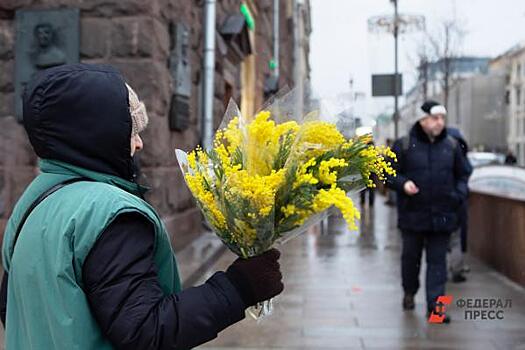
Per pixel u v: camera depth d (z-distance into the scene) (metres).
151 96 7.22
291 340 4.61
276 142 1.65
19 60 7.19
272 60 21.45
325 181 1.63
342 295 6.04
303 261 8.03
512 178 9.38
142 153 7.27
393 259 8.18
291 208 1.60
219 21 11.30
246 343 4.54
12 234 1.63
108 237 1.40
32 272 1.45
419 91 20.14
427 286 5.13
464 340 4.57
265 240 1.62
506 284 6.41
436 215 5.04
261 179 1.53
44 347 1.44
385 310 5.46
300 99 1.84
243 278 1.52
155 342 1.37
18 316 1.55
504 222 6.83
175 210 8.27
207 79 9.84
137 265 1.41
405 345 4.48
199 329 1.43
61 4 7.18
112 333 1.37
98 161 1.54
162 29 7.61
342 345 4.48
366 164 1.73
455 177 5.19
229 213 1.60
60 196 1.49
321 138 1.65
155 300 1.41
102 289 1.37
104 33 7.18
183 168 1.76
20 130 7.22
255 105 16.75
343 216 1.63
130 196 1.49
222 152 1.63
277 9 21.67
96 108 1.51
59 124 1.51
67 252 1.40
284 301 5.79
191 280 6.19
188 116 8.56
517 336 4.65
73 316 1.39
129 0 7.13
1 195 7.20
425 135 5.11
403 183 5.05
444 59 22.20
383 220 13.54
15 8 7.20
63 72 1.52
